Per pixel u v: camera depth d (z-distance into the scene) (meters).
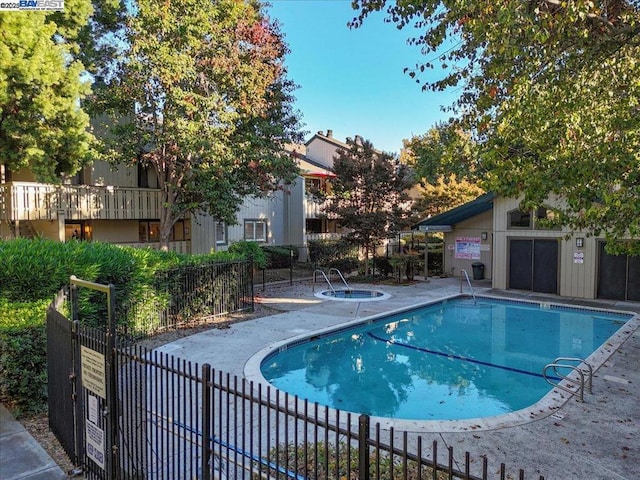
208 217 20.44
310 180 26.72
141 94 13.59
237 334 9.59
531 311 14.18
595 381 6.95
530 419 5.50
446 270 21.16
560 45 5.59
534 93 5.47
